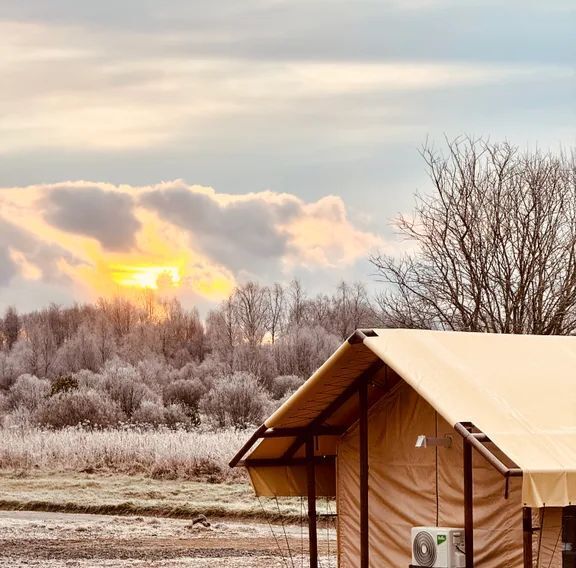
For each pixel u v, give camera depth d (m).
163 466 37.75
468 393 13.89
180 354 127.31
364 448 16.17
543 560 14.05
